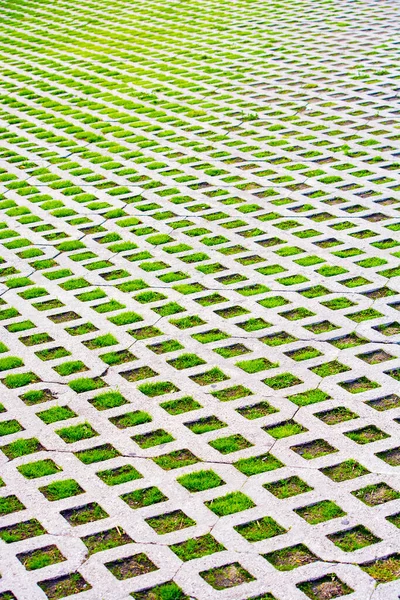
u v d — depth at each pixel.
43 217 8.91
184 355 6.34
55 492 5.08
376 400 5.69
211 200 8.98
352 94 11.83
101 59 14.81
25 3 20.55
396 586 4.25
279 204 8.75
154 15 17.94
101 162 10.27
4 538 4.76
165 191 9.30
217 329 6.65
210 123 11.21
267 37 15.23
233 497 4.93
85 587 4.41
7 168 10.33
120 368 6.26
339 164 9.59
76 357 6.44
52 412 5.82
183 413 5.71
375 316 6.64
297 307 6.85
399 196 8.69
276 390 5.87
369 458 5.17
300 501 4.87
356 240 7.87
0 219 8.94
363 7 16.91
